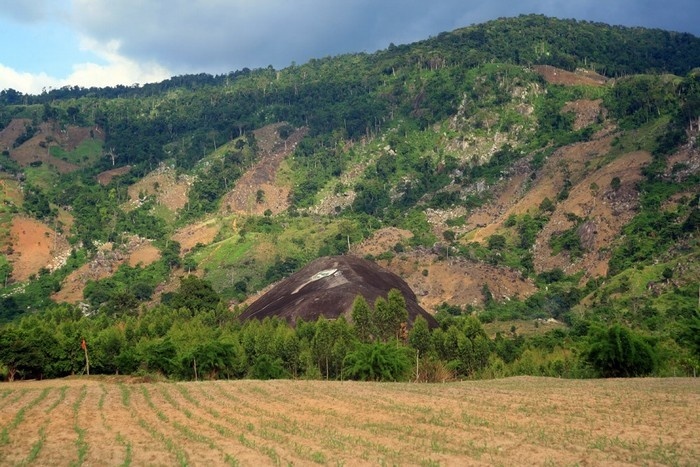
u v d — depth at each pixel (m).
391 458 29.14
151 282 199.62
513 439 32.47
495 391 52.22
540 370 83.56
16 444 34.78
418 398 48.34
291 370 80.62
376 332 90.00
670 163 197.12
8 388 65.38
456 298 167.00
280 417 41.00
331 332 81.94
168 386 60.72
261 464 28.91
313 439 33.81
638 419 36.78
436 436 33.69
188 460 30.09
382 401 47.00
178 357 79.25
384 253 194.62
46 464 30.30
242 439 33.94
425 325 86.56
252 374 78.56
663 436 32.00
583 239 186.38
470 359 83.31
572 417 38.25
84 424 40.50
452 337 85.12
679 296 131.88
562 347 101.00
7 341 80.31
